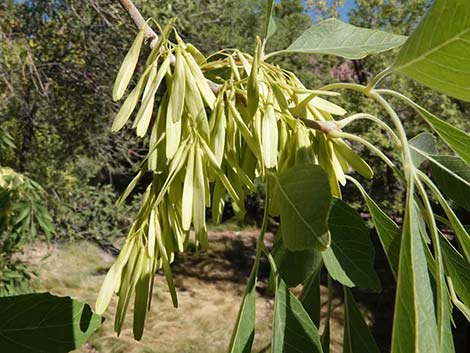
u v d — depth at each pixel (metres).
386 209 1.27
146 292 0.12
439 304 0.09
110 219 1.31
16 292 0.61
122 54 1.10
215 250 1.99
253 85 0.13
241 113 0.14
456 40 0.09
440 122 0.12
